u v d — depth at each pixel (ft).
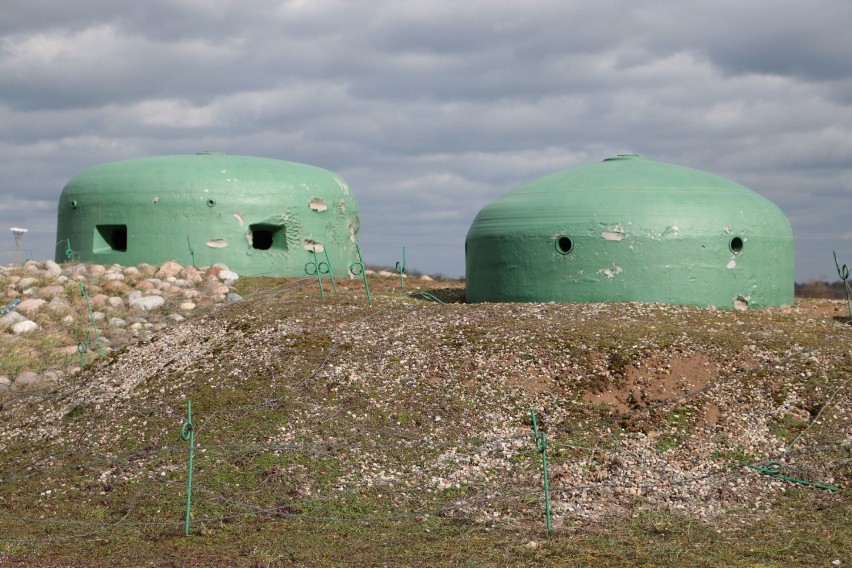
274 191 75.87
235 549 31.86
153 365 49.98
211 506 36.17
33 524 35.32
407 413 42.80
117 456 41.04
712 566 28.84
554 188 60.95
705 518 34.14
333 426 41.73
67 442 43.14
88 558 31.32
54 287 63.36
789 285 60.75
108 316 60.18
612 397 43.83
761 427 41.27
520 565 29.53
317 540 32.63
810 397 43.01
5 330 57.47
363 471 38.58
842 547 30.22
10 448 43.45
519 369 45.88
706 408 42.50
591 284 56.95
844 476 37.27
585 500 36.06
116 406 45.80
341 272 79.77
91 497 37.81
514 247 59.11
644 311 53.21
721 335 48.26
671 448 39.99
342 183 82.17
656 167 62.75
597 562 29.58
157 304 62.08
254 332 51.90
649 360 45.80
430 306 56.65
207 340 51.98
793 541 31.01
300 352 48.39
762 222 58.49
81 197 77.15
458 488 37.24
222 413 43.39
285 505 36.01
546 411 42.78
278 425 41.91
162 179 74.84
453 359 47.06
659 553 30.07
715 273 56.75
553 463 38.91
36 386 50.21
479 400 43.75
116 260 75.00
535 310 53.67
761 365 45.32
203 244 74.02
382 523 34.27
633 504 35.70
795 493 36.47
